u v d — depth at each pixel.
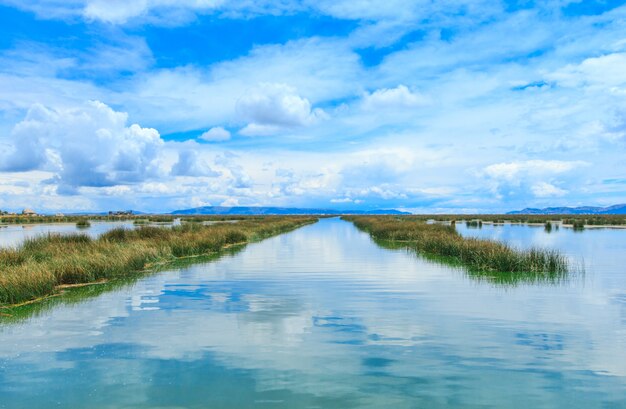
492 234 44.03
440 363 7.80
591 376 7.24
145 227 31.14
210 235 30.44
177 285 15.48
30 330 9.84
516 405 6.21
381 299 13.14
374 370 7.47
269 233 47.34
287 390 6.68
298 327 10.09
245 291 14.39
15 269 14.06
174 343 8.93
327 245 32.81
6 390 6.70
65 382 6.99
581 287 15.01
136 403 6.26
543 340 9.10
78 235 24.38
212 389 6.71
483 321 10.59
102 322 10.52
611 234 43.84
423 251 27.34
